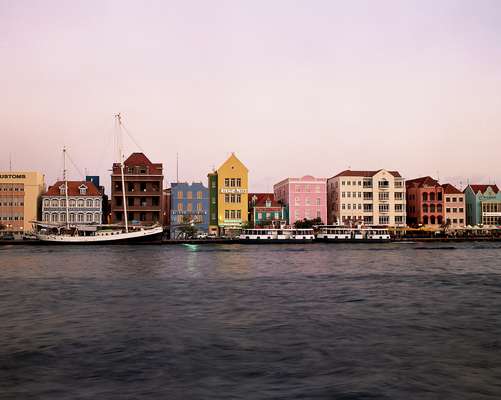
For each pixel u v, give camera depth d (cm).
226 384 2139
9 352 2620
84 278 5719
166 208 15688
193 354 2575
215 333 3027
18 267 6994
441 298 4328
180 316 3544
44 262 7788
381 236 13212
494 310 3769
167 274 6119
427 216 15888
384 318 3472
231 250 10556
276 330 3106
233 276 5919
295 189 15500
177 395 2019
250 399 1977
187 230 13762
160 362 2444
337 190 15750
